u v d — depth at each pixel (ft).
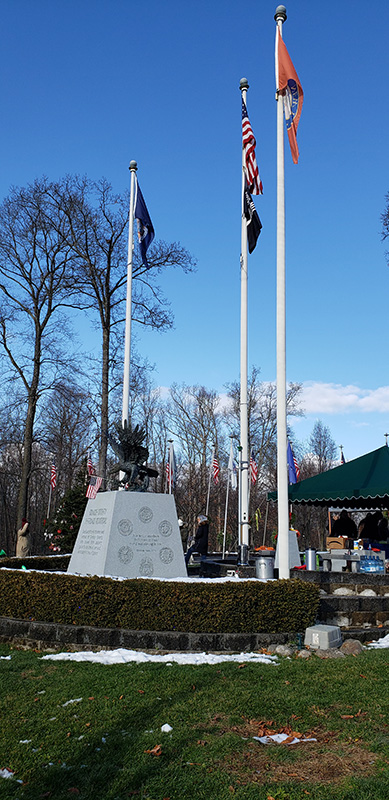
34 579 30.53
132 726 17.53
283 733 17.28
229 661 24.94
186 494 166.40
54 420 140.77
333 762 15.38
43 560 46.93
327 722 18.08
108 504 36.06
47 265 92.79
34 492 172.65
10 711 18.93
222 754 15.70
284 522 33.06
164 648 26.99
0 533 169.48
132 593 28.40
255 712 18.85
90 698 19.90
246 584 28.96
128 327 53.26
